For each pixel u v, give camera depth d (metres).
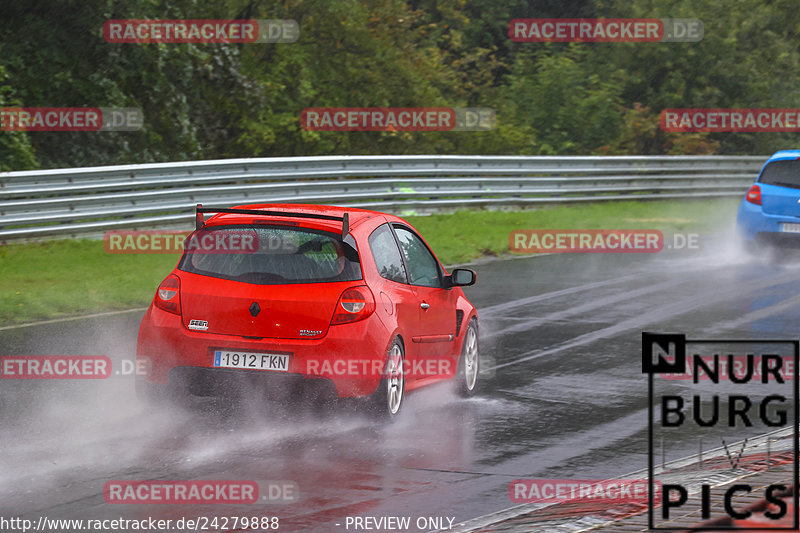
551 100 138.75
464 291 55.66
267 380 27.66
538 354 40.16
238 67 101.19
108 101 87.19
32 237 60.84
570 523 18.56
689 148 134.38
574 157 99.19
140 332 28.69
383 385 28.28
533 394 33.69
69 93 87.56
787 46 155.50
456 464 24.98
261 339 27.77
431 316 31.48
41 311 44.47
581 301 52.75
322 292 27.98
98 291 49.16
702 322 47.12
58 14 87.50
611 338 43.38
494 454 26.06
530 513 20.20
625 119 136.00
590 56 151.12
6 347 37.91
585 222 85.19
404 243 32.16
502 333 44.34
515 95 140.62
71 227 62.62
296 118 106.56
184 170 69.12
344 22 117.44
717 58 147.88
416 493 22.41
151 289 50.72
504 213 86.06
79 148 88.25
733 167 117.31
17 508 20.81
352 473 23.94
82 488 22.22
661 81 148.38
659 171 108.50
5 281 50.84
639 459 25.72
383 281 29.30
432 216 82.31
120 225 64.75
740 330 45.16
